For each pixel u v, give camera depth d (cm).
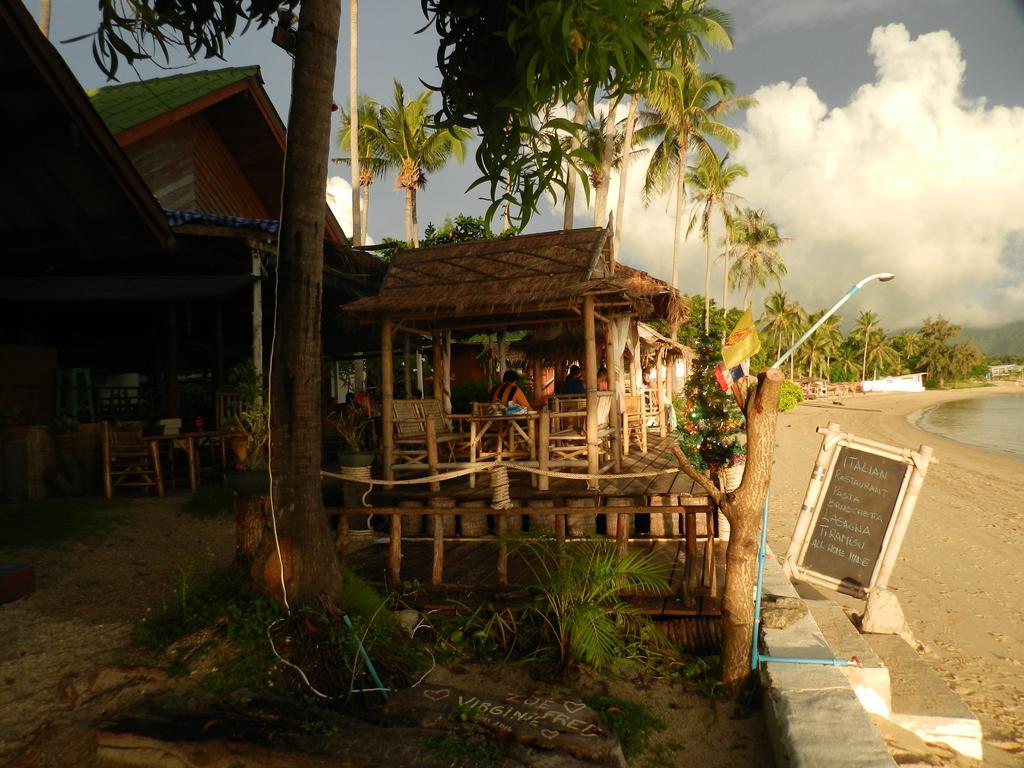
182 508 880
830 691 402
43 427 919
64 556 665
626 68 396
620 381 1016
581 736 357
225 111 1576
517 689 442
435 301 785
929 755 413
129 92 1548
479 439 825
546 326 1094
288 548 441
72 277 1062
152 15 481
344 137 3180
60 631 480
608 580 487
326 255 1210
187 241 1130
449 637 493
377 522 772
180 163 1509
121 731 342
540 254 829
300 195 441
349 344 1544
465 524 723
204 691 385
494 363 1722
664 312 1055
